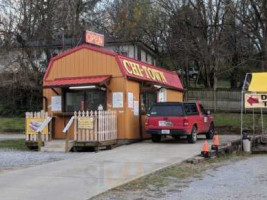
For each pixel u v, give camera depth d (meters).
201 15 41.59
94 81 20.91
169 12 47.81
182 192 10.68
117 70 21.36
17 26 38.59
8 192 10.40
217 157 17.77
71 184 11.34
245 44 43.25
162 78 26.38
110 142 19.97
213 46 41.56
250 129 30.39
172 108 20.83
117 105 21.27
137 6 48.94
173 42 45.31
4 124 38.53
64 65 22.53
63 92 22.33
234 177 12.95
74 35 39.78
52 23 39.38
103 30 47.16
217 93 43.62
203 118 22.81
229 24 37.81
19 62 39.03
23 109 44.03
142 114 23.02
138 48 47.19
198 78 51.97
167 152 17.78
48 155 17.91
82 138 19.22
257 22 34.19
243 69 47.47
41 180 11.86
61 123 22.00
